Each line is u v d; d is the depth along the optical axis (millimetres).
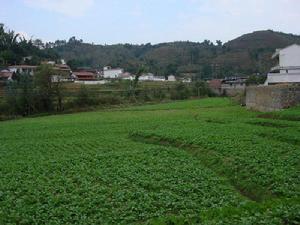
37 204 18656
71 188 21422
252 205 14930
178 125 48531
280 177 20312
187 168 25172
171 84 138500
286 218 12969
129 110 84438
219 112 67625
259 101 59938
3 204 19141
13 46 160500
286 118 44094
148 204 17906
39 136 47438
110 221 16188
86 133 48281
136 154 30703
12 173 26000
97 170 25391
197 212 16953
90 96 96625
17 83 94562
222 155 27328
